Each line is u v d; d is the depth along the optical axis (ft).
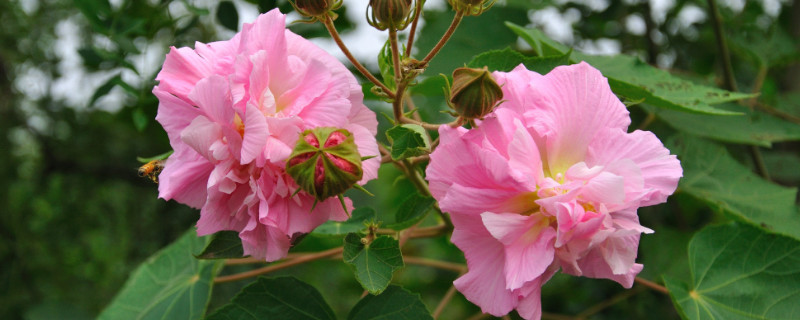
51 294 4.79
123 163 4.95
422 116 3.09
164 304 2.48
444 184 1.77
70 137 4.98
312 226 1.83
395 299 2.10
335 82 1.80
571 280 3.49
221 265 2.42
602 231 1.72
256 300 2.16
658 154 1.78
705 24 3.55
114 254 4.95
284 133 1.75
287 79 1.81
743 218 2.37
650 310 3.17
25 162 5.25
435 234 2.31
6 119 4.84
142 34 2.72
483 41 2.83
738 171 2.50
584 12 3.42
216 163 1.78
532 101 1.78
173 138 1.84
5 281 4.75
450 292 2.39
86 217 5.04
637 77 2.34
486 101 1.73
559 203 1.71
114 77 2.64
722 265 2.20
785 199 2.42
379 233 2.19
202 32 3.17
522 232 1.76
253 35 1.78
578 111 1.80
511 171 1.70
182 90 1.80
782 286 2.14
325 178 1.73
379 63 2.00
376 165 1.82
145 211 4.83
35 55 4.49
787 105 3.09
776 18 3.42
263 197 1.77
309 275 5.11
